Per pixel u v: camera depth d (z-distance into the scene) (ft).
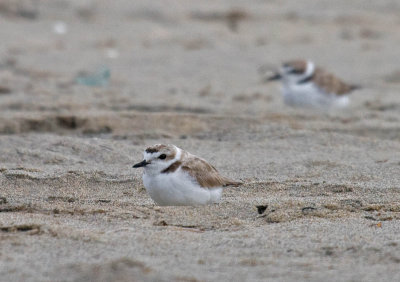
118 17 98.78
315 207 30.35
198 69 75.51
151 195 30.55
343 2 109.91
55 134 48.67
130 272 20.65
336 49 86.69
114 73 71.97
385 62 79.77
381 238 25.44
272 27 97.76
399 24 99.50
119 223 27.96
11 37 86.17
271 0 111.14
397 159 41.88
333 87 59.06
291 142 46.26
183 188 29.71
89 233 25.59
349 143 46.11
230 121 51.08
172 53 82.94
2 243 24.26
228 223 28.19
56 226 26.11
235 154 43.14
